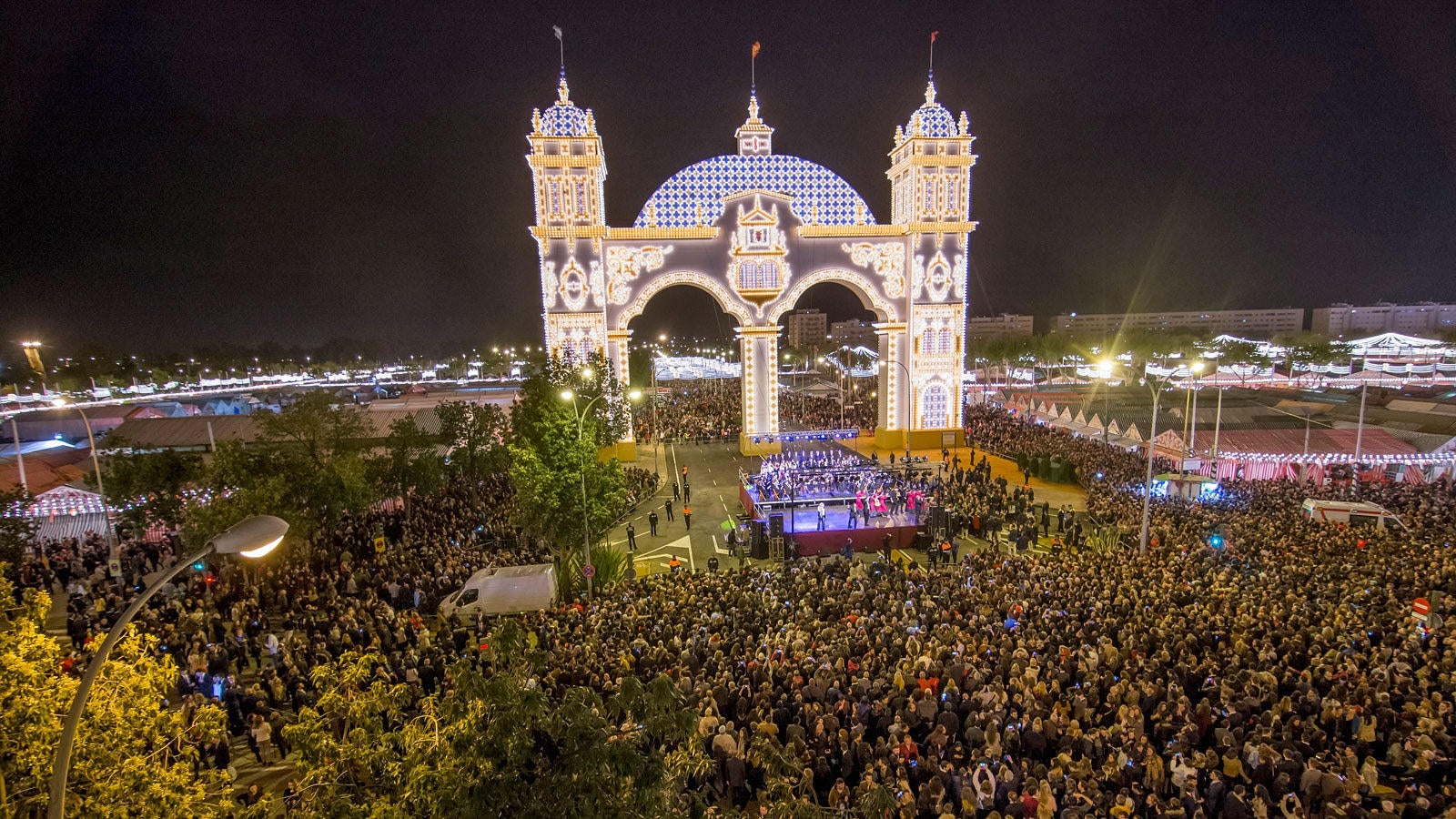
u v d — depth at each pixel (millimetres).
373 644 18703
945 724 14500
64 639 24641
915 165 51625
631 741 7086
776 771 8789
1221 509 33562
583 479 27250
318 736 8391
